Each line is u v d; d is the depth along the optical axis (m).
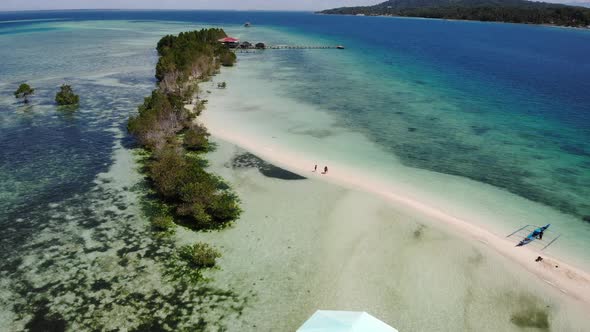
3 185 31.58
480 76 81.31
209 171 34.38
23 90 53.09
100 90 61.09
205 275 22.17
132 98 57.06
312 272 22.58
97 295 20.64
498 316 19.91
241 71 78.06
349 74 78.94
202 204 27.53
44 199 29.70
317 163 36.72
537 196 32.12
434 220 27.86
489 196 31.81
